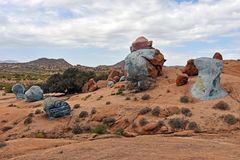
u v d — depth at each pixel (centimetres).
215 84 4250
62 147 2150
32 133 3766
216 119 3488
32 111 4456
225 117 3488
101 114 3972
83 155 1861
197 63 4453
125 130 3541
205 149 1984
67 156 1873
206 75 4319
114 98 4672
